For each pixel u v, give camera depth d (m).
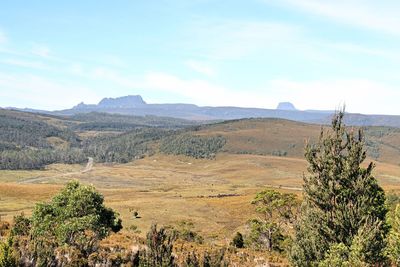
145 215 99.00
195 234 62.03
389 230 28.14
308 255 26.58
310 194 27.12
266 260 39.19
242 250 45.00
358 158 26.47
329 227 26.09
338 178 26.41
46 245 26.80
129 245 32.53
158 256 20.56
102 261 27.66
